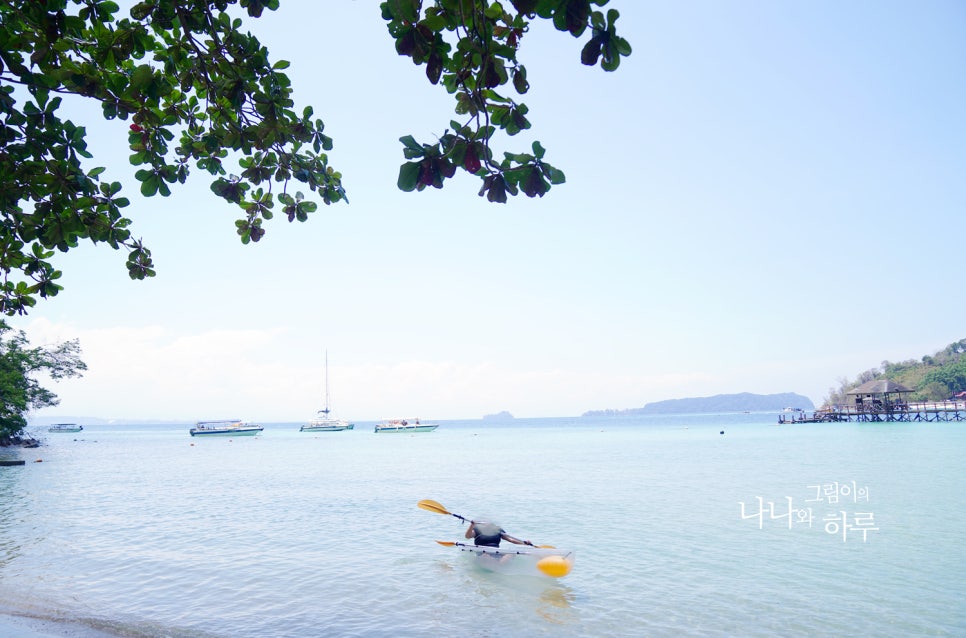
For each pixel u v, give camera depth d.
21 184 3.62
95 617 8.51
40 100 3.41
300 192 4.47
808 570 10.96
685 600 9.30
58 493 24.38
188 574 10.99
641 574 10.86
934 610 8.70
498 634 7.89
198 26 3.73
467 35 2.50
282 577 10.75
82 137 3.55
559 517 17.11
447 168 2.60
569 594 9.69
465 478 29.20
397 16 2.44
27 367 55.12
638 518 16.73
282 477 31.03
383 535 14.78
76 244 4.17
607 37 2.27
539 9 2.23
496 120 2.70
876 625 8.14
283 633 7.91
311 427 127.81
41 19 3.16
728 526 15.38
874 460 33.34
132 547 13.40
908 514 16.30
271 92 3.97
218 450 64.62
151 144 4.20
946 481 23.06
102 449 67.69
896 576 10.45
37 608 8.91
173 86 4.14
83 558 12.28
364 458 47.25
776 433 80.81
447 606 9.08
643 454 46.12
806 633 7.88
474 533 12.56
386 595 9.65
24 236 4.02
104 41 3.58
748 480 25.45
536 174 2.60
